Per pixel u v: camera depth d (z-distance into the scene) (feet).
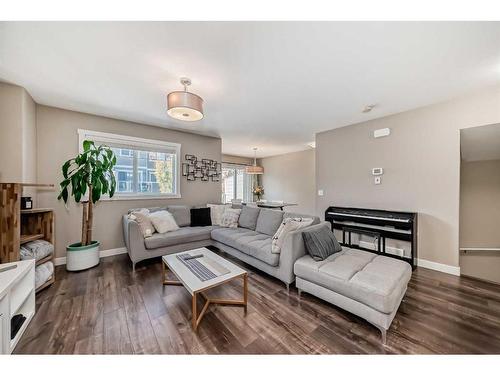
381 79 7.22
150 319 5.58
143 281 7.88
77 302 6.40
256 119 11.48
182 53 5.76
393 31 4.94
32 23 4.59
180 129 13.43
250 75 6.92
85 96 8.49
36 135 9.12
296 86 7.70
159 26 4.74
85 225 9.18
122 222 11.19
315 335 5.01
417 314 5.88
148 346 4.61
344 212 11.71
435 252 9.25
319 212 14.08
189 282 5.45
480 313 5.92
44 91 8.03
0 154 7.30
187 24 4.70
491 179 11.18
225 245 10.29
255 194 24.94
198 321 5.37
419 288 7.46
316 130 13.65
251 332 5.10
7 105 7.40
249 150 21.63
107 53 5.75
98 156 10.39
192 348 4.56
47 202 9.34
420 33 5.00
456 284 7.77
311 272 6.25
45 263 7.55
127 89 7.89
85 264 8.86
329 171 13.51
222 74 6.85
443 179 9.04
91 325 5.31
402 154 10.26
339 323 5.47
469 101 8.38
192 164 14.26
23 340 4.75
